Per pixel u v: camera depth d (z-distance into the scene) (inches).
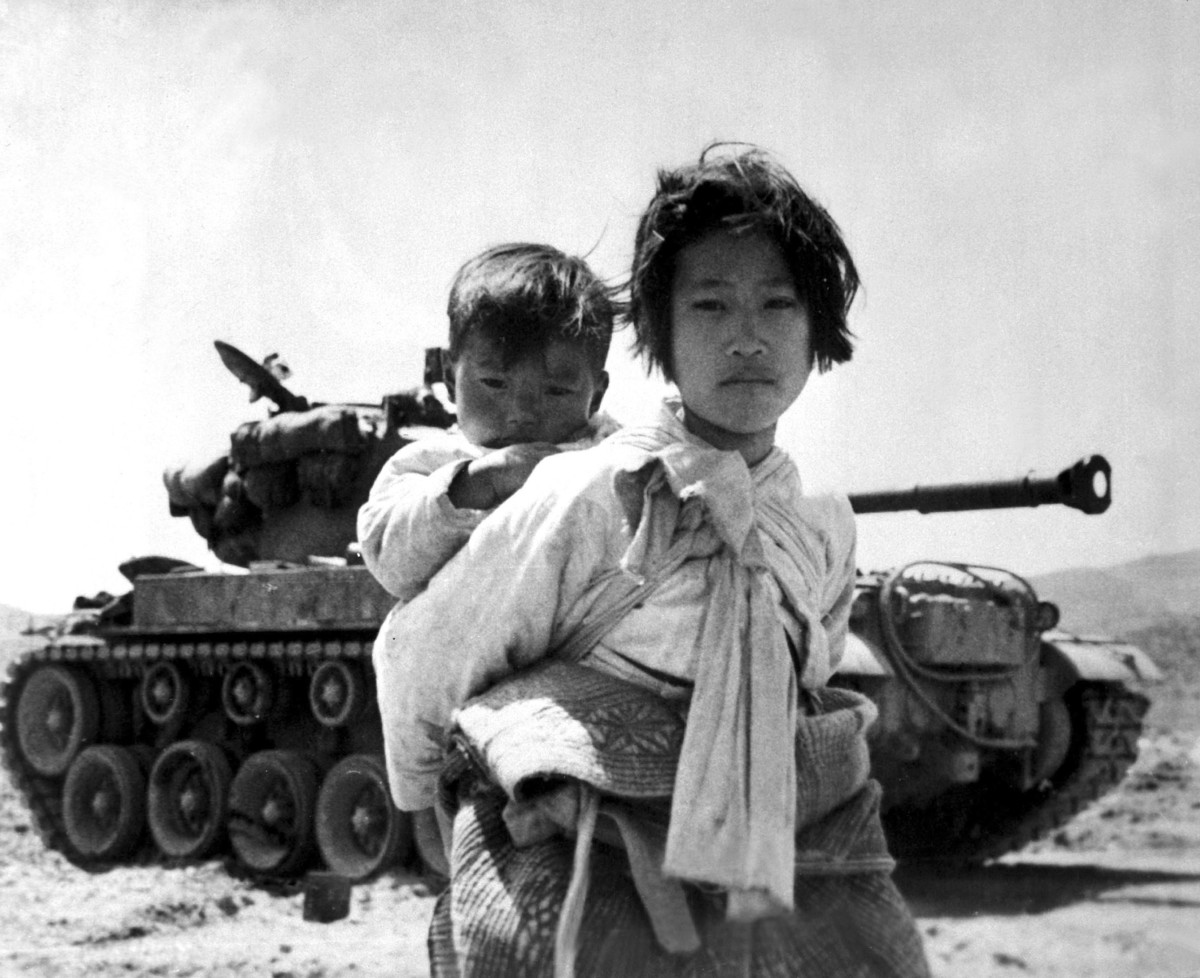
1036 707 434.3
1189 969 199.5
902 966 94.7
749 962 91.4
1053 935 218.2
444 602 100.9
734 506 96.5
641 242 102.6
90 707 527.5
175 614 489.1
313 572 451.5
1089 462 337.7
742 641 94.7
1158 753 649.6
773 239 99.9
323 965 304.5
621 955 90.2
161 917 370.9
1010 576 425.4
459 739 97.3
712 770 90.1
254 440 486.3
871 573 419.5
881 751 401.7
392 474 110.1
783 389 100.7
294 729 485.1
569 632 99.2
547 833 94.1
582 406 113.6
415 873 421.1
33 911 371.2
